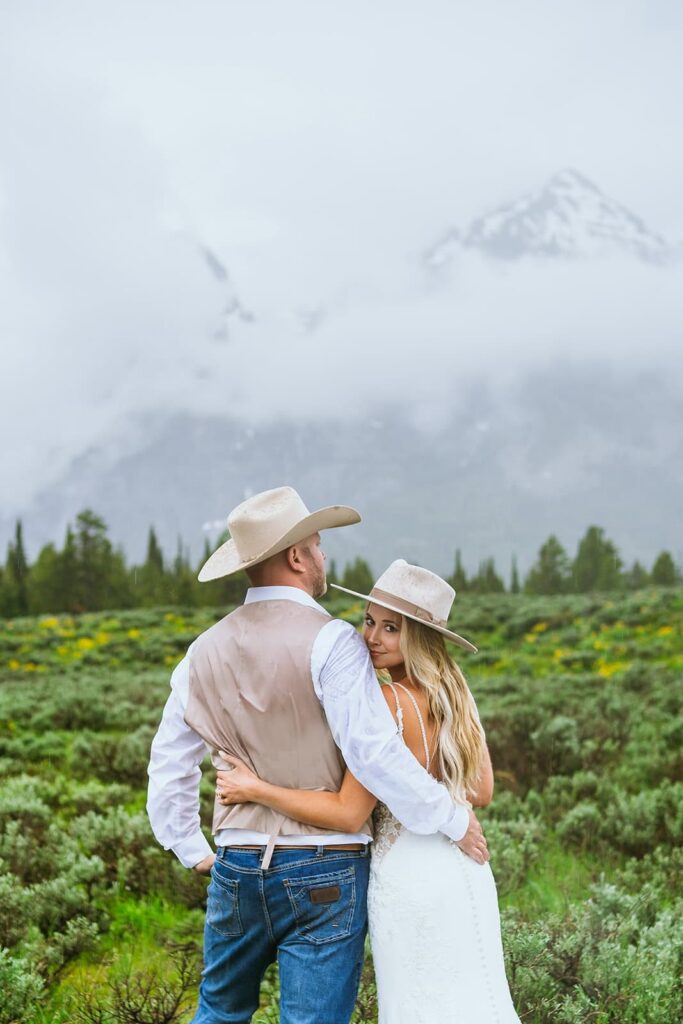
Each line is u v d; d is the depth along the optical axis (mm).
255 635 2643
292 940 2564
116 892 5102
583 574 105875
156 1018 3504
